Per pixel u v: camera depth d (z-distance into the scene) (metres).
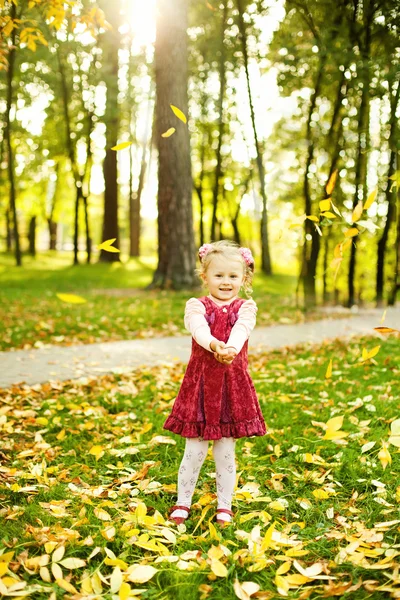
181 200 13.30
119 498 2.88
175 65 12.64
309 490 2.98
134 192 25.75
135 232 25.75
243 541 2.46
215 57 16.61
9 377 5.40
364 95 9.09
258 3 10.35
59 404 4.44
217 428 2.63
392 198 10.26
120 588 2.00
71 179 29.97
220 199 23.12
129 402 4.53
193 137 21.09
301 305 12.30
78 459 3.44
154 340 7.77
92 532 2.52
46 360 6.23
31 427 4.02
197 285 13.48
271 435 3.69
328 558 2.35
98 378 5.42
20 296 12.70
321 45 8.08
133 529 2.46
